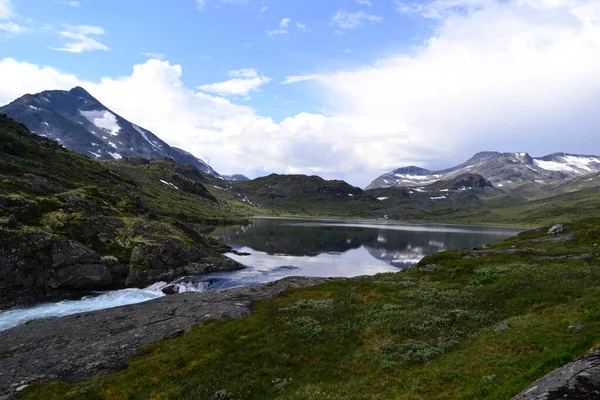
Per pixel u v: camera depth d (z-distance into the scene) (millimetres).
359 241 187750
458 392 19328
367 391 22656
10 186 83938
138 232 89562
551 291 33812
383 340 31094
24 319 52281
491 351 23766
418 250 156000
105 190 117938
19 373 32188
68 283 65938
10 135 183375
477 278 46594
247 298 55062
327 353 30547
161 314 48344
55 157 187750
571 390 13227
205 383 27078
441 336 29406
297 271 100062
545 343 22219
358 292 50531
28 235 64375
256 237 185500
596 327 22266
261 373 28125
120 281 74250
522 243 78500
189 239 105500
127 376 29141
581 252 54250
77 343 39438
